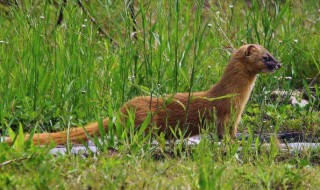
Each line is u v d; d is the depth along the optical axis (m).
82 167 7.86
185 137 10.32
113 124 9.65
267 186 7.41
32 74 11.45
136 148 8.88
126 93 11.70
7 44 12.78
